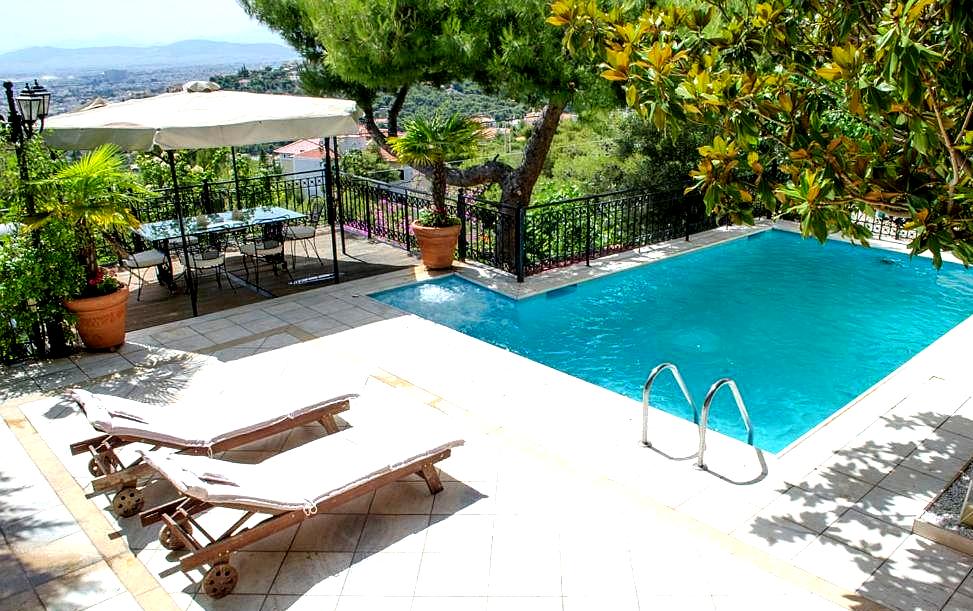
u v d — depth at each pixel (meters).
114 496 4.62
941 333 8.09
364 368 6.75
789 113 3.95
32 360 7.09
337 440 4.66
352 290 9.20
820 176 3.67
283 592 3.77
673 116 4.04
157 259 8.52
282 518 3.89
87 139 7.27
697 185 4.23
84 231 7.02
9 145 6.67
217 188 11.80
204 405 5.23
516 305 8.91
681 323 8.45
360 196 12.03
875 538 4.06
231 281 9.62
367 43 9.09
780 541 4.06
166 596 3.77
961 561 3.86
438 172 9.72
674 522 4.26
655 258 10.67
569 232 12.12
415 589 3.76
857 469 4.78
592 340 7.95
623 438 5.32
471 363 6.84
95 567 4.00
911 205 3.57
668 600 3.62
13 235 6.80
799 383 6.89
